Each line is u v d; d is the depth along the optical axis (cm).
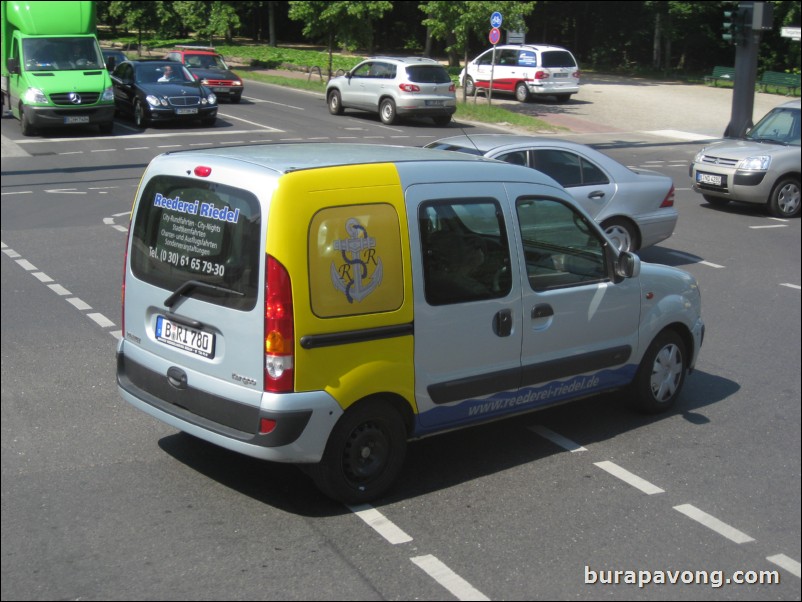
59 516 511
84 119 2350
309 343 495
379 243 520
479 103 3522
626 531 516
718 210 1709
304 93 3756
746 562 488
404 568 466
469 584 454
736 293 1123
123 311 586
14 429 636
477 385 572
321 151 570
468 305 561
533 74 3566
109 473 570
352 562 471
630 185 1162
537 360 605
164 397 554
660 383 702
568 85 3606
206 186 526
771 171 1634
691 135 2897
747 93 2473
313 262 496
